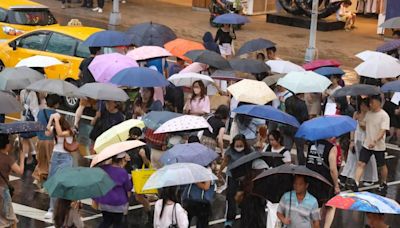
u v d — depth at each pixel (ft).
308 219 87.81
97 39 154.10
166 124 111.75
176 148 100.63
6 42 180.75
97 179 86.89
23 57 176.96
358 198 82.07
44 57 146.72
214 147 121.80
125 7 317.01
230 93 132.16
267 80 140.67
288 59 237.86
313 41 231.71
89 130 159.22
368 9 330.54
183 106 139.23
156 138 116.88
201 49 153.17
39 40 176.14
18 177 131.34
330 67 150.10
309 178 90.12
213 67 144.87
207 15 310.24
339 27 294.25
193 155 98.99
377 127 126.72
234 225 114.73
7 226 101.60
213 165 123.24
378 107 126.52
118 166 99.66
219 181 128.26
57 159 112.27
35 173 125.18
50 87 122.72
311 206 87.66
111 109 125.18
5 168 100.48
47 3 314.76
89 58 153.38
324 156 107.45
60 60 171.22
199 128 110.63
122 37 155.33
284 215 88.74
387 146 159.84
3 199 100.73
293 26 293.64
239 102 126.21
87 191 85.56
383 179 131.34
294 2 292.61
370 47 264.72
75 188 85.46
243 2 306.96
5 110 115.24
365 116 127.34
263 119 119.55
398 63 152.97
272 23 297.94
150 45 164.35
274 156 96.94
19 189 126.00
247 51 162.09
